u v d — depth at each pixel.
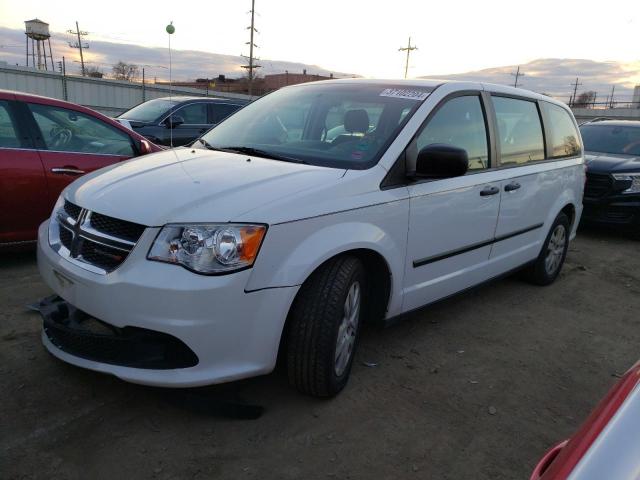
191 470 2.42
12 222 4.69
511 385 3.39
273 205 2.59
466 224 3.77
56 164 4.87
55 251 2.90
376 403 3.04
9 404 2.78
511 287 5.34
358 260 2.96
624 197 7.64
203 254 2.44
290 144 3.60
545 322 4.49
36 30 46.28
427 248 3.46
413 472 2.52
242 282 2.47
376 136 3.36
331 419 2.85
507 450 2.74
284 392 3.06
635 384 1.32
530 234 4.77
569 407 3.20
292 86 4.45
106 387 2.98
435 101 3.59
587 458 1.11
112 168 3.33
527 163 4.57
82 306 2.65
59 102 5.06
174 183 2.82
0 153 4.58
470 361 3.67
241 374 2.58
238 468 2.45
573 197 5.37
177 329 2.41
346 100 3.79
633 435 1.11
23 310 3.88
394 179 3.19
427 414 2.99
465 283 3.98
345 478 2.44
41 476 2.32
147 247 2.48
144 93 25.39
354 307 3.02
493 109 4.17
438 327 4.19
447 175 3.12
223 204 2.56
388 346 3.78
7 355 3.24
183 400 2.71
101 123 5.32
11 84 21.89
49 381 3.00
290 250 2.60
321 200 2.76
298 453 2.58
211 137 4.04
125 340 2.53
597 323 4.57
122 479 2.34
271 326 2.58
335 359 2.88
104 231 2.65
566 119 5.46
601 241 7.88
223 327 2.47
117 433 2.62
